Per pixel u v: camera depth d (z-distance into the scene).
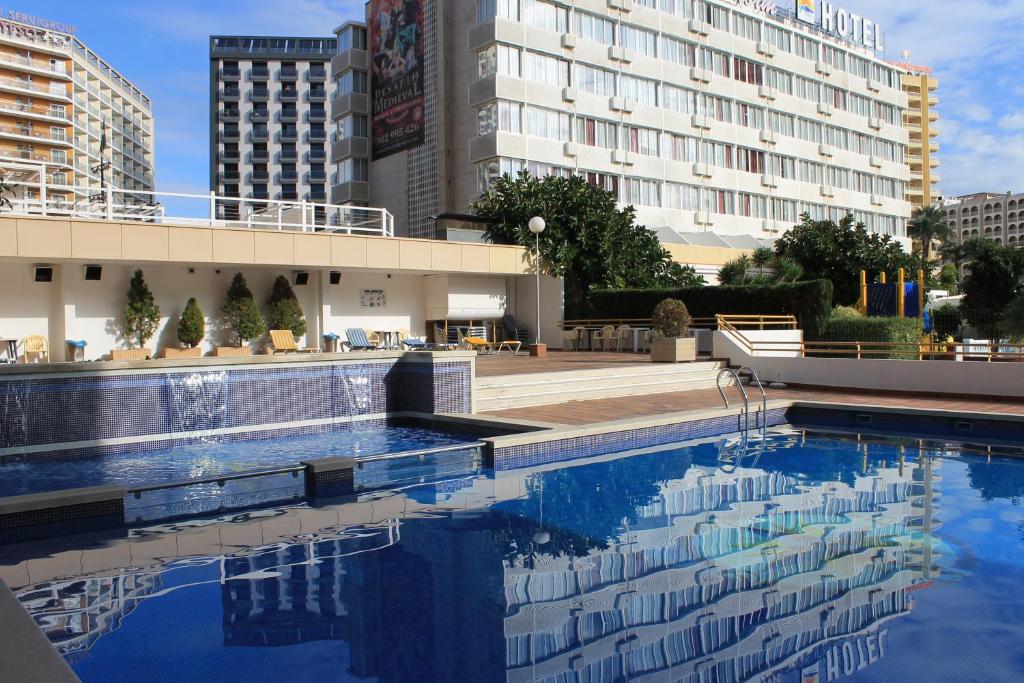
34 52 73.50
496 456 9.04
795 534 6.21
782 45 45.06
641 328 22.30
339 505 7.33
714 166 40.62
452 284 23.41
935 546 5.84
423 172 36.50
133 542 6.13
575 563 5.50
